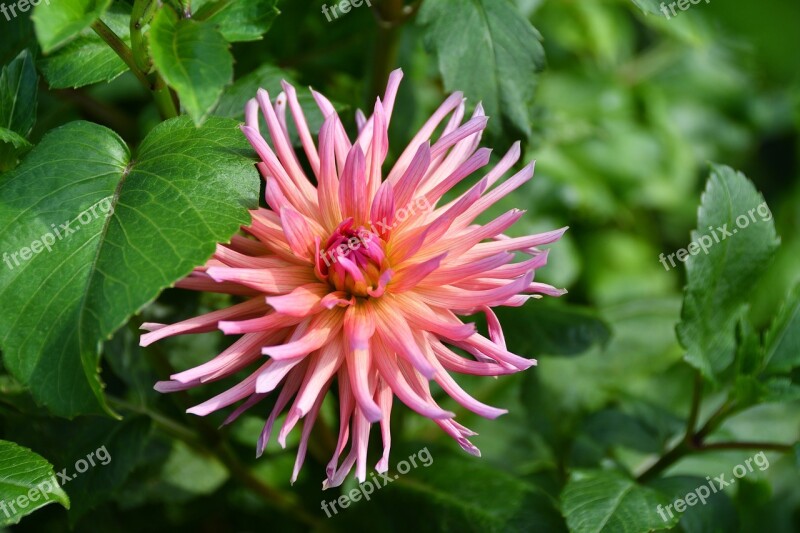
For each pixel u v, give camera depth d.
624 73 1.15
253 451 0.73
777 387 0.67
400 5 0.68
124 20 0.61
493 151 0.65
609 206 1.01
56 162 0.57
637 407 0.75
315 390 0.54
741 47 0.90
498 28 0.64
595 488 0.64
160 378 0.64
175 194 0.55
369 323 0.55
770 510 0.77
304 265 0.57
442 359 0.56
